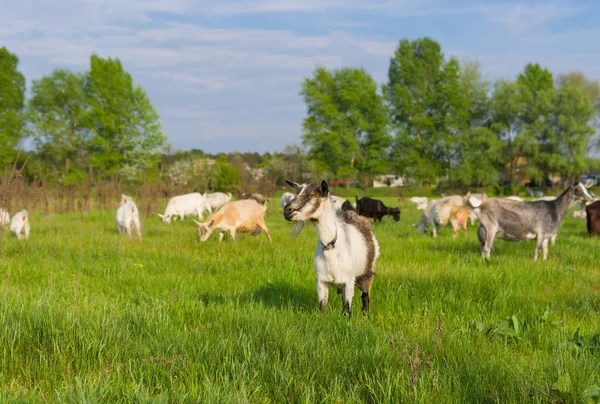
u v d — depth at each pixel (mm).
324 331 5496
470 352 5051
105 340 4789
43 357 4457
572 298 7859
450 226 21078
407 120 79375
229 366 4355
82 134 65125
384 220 25516
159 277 9117
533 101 67688
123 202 17812
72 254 11609
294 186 6379
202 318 6180
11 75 58281
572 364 4371
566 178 69125
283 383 4059
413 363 3982
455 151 75875
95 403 3484
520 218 11820
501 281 8719
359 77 75188
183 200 22031
